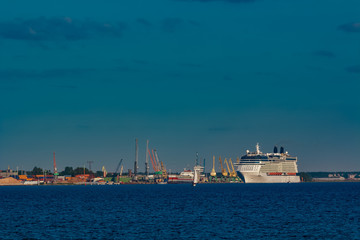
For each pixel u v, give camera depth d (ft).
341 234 334.44
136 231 352.49
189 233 341.41
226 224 388.98
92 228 370.73
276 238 319.06
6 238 326.65
